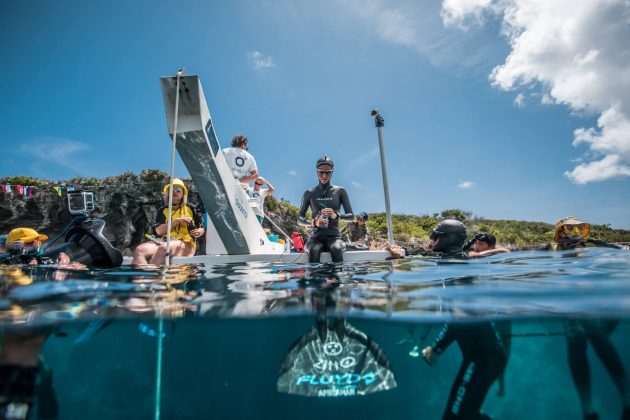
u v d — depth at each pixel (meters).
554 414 6.02
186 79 4.22
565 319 2.78
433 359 4.03
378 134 6.35
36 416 2.62
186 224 5.72
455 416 2.98
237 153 7.27
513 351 5.05
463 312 2.73
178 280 3.69
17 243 4.12
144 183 28.67
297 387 3.24
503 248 5.50
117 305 2.81
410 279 3.64
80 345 4.73
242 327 3.89
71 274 3.70
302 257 5.88
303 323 3.47
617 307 2.45
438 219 52.06
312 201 6.37
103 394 7.79
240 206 5.72
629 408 3.49
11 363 2.60
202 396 7.91
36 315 2.61
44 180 30.55
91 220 4.47
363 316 2.94
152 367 7.75
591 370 3.50
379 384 3.28
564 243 5.53
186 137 4.38
